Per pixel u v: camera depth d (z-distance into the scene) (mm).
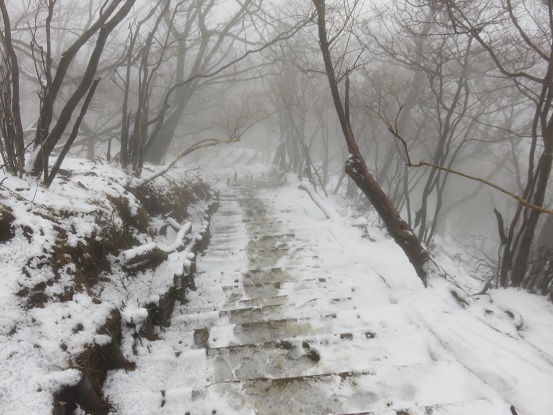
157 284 4199
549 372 2775
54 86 4312
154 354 3156
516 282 5426
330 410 2389
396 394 2463
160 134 12867
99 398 2523
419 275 4707
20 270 2727
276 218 9367
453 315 3654
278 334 3535
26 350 2301
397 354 2980
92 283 3494
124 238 4652
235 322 3898
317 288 4754
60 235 3400
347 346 3098
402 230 4629
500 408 2180
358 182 4781
